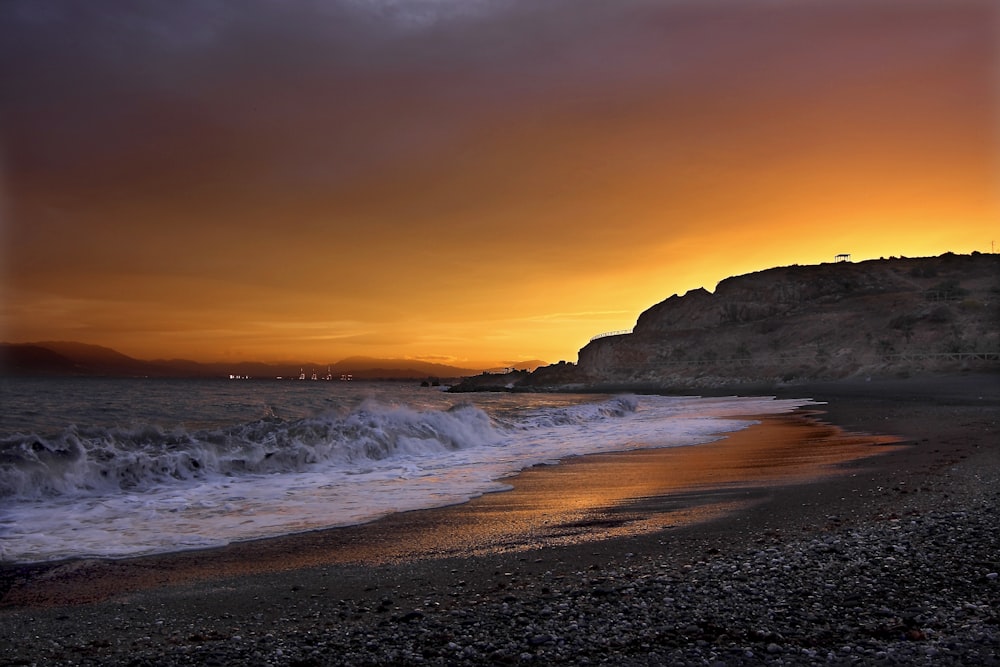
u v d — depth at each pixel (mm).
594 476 13664
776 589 5641
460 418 22641
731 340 137625
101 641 5090
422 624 5180
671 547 7480
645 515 9539
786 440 20234
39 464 11945
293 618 5543
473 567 7004
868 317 121562
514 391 144875
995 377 63375
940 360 84625
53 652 4852
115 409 33469
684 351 142125
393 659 4496
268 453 15047
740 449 18062
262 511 10383
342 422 18875
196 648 4812
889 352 96125
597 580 6238
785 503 9898
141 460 12938
